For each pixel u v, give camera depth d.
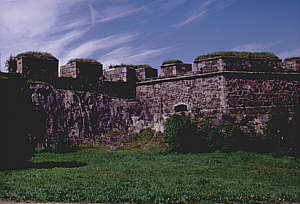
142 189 11.35
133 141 27.22
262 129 24.98
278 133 22.70
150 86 31.25
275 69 28.84
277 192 11.59
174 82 29.80
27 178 12.81
